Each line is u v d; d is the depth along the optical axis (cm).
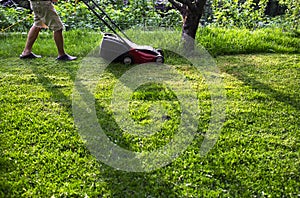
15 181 197
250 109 292
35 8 365
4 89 311
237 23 618
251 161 224
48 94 305
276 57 433
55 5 597
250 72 378
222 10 625
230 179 207
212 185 203
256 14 633
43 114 271
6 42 444
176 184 202
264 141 246
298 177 211
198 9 412
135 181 203
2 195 186
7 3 626
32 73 352
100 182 201
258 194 196
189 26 420
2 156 218
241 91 328
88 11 573
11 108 278
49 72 356
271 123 271
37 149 227
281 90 333
